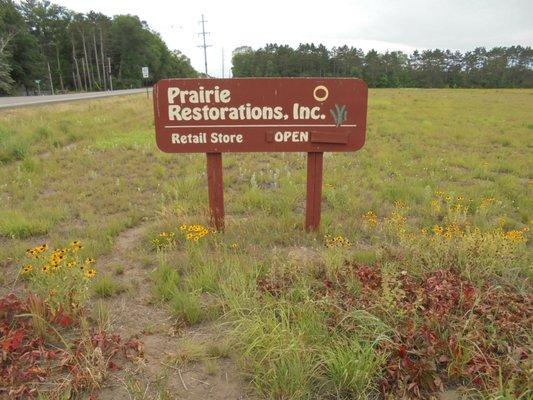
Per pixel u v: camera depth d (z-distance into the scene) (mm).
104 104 26688
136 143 12172
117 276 4473
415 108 26125
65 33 96688
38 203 6844
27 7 90750
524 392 2545
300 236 5422
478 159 11078
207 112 5230
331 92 5250
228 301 3633
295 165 10055
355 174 9102
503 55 110500
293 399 2676
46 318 3414
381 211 6621
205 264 4391
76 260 3805
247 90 5203
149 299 3957
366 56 116000
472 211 6812
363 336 3172
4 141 10812
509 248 4543
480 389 2836
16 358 2979
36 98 39719
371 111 23594
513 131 16391
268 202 6879
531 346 3084
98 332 3262
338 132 5348
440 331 3248
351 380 2768
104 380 2910
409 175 9266
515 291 4047
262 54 118562
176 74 146625
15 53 72562
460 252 4469
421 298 3492
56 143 12273
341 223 5887
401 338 3199
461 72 110750
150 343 3367
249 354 3049
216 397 2818
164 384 2852
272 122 5293
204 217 5770
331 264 4223
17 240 5281
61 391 2725
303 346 2914
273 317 3232
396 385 2844
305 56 114938
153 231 5535
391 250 4789
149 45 117750
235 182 8609
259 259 4652
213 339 3379
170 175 9117
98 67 100938
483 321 3490
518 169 9961
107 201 7086
